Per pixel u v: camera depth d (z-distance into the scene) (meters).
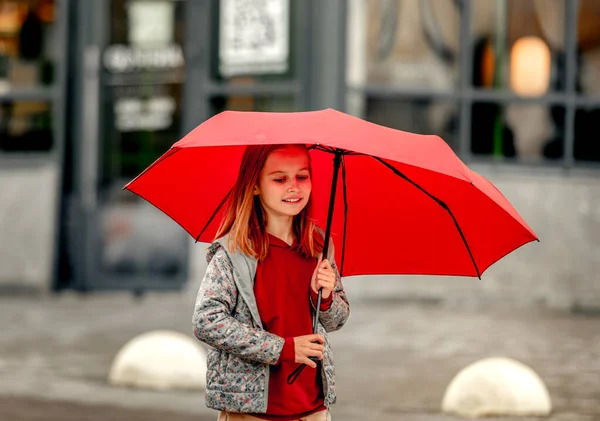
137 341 16.33
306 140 6.42
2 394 15.09
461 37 25.97
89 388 15.60
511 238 7.21
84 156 26.98
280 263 6.91
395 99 25.72
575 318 23.39
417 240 7.51
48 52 27.14
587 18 26.31
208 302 6.73
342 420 13.38
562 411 13.95
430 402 14.57
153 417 13.55
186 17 26.47
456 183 7.02
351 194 7.45
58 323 22.42
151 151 26.81
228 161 7.37
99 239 26.95
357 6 25.50
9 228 27.03
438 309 24.66
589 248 25.50
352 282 25.27
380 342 19.89
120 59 26.94
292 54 25.67
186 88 26.48
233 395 6.75
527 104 26.17
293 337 6.71
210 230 7.61
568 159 26.19
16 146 27.27
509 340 20.12
